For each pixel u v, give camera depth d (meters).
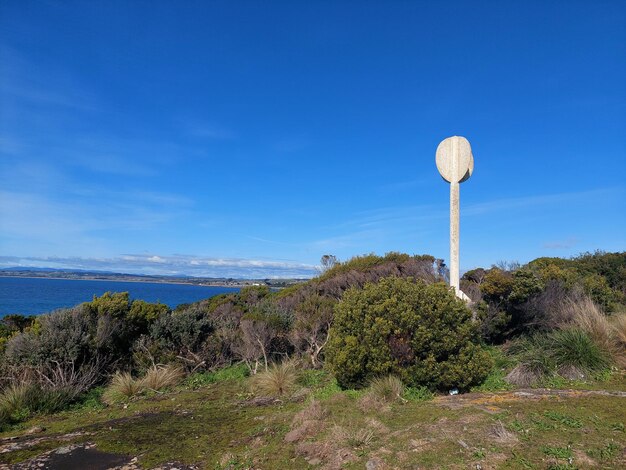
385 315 6.98
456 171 10.23
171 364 10.70
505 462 3.90
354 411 5.85
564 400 5.50
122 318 11.73
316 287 14.66
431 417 5.24
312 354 10.25
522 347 8.54
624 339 7.85
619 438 4.23
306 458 4.56
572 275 12.73
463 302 7.25
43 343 9.73
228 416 6.77
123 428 6.24
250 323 10.73
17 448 5.50
